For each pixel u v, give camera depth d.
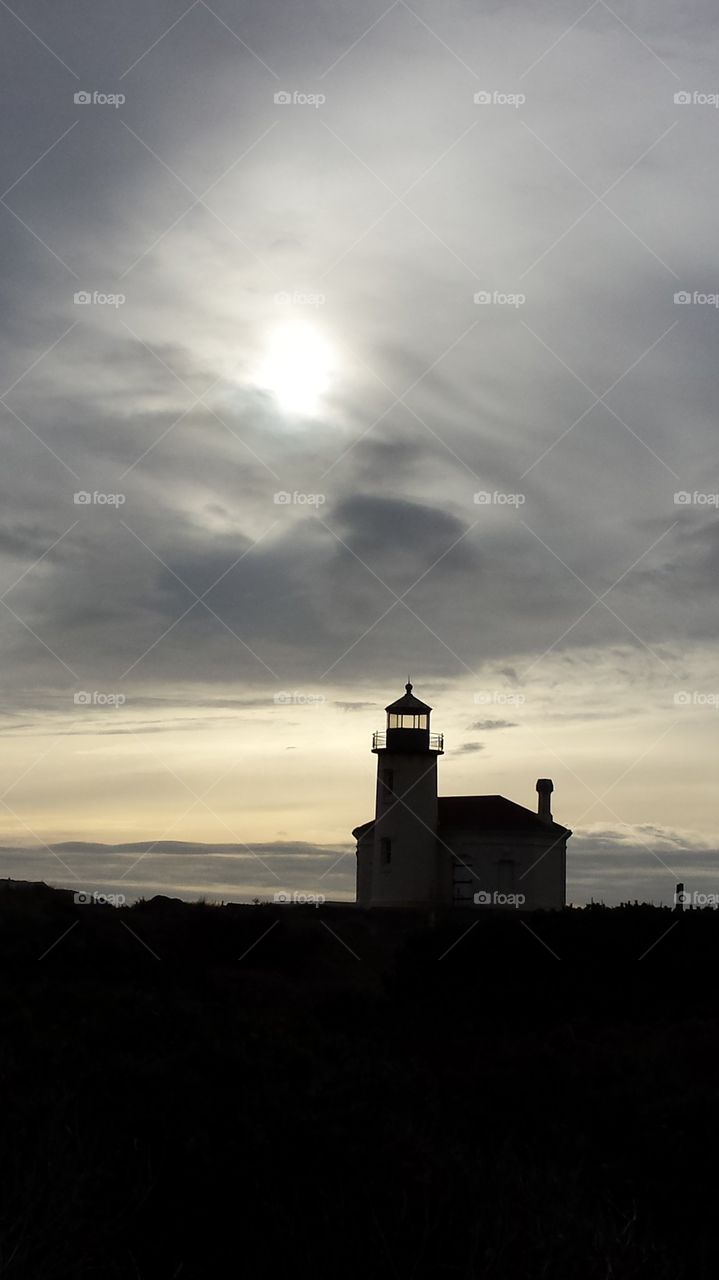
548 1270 8.02
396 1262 8.21
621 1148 12.12
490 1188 9.33
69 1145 10.19
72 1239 8.30
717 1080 16.05
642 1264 8.36
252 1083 14.16
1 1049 15.69
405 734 69.88
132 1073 14.31
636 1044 21.00
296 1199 9.28
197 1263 8.70
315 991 32.16
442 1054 19.08
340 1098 13.36
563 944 31.00
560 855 70.31
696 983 29.69
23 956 32.66
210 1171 9.98
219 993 29.42
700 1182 10.80
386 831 69.19
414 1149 10.40
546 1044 19.70
